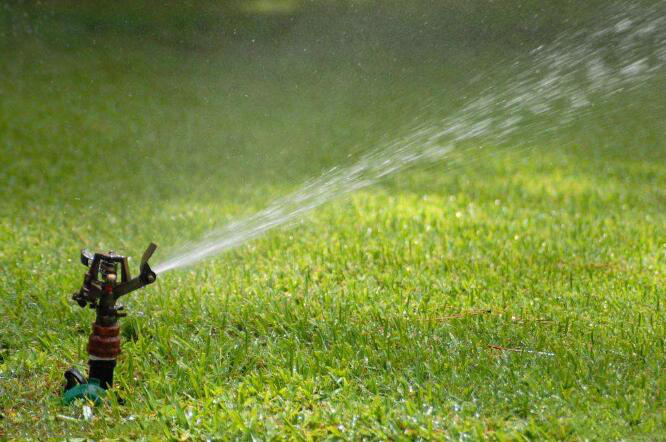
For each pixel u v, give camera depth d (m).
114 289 8.93
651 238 16.17
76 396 8.98
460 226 17.11
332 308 11.91
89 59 39.94
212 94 35.38
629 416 8.41
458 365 9.82
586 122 28.92
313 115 31.61
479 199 20.30
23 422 8.73
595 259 14.73
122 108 32.25
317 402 9.00
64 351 10.41
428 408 8.70
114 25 43.97
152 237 16.34
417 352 10.17
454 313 11.84
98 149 25.48
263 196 20.20
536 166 24.33
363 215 18.06
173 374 9.91
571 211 19.02
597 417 8.41
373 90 34.38
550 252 15.16
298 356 10.00
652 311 11.73
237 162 24.58
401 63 36.78
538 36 34.09
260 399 9.15
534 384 9.09
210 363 10.12
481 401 8.80
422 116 29.52
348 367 9.86
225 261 14.45
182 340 10.59
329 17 42.56
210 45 42.28
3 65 38.25
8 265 13.80
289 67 39.28
